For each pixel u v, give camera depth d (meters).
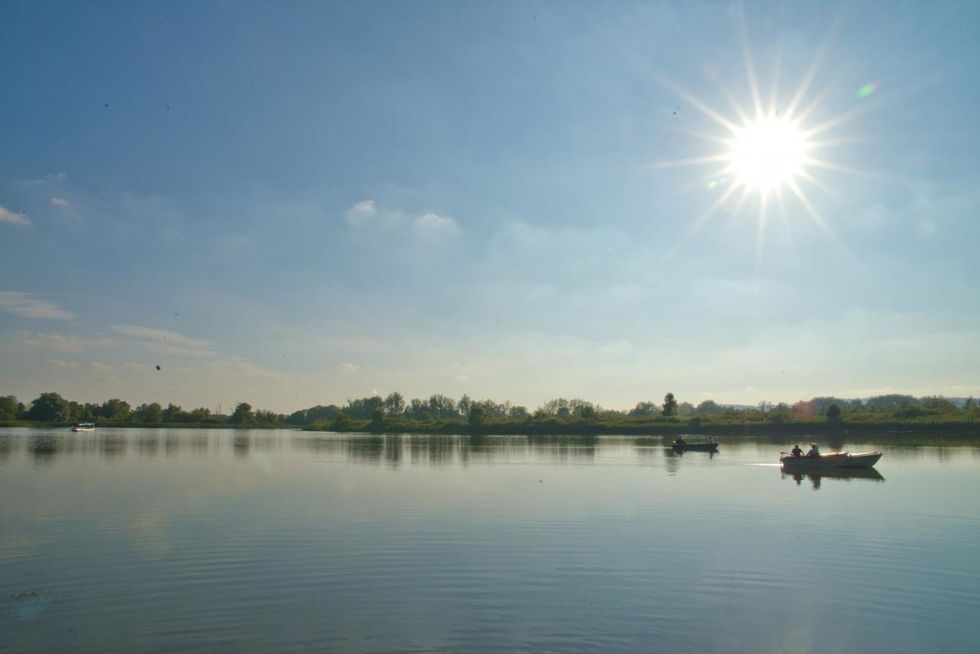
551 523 35.66
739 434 141.75
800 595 23.31
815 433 138.50
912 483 54.22
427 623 20.48
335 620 20.73
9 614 21.19
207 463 72.25
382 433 184.50
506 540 31.42
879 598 22.98
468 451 96.00
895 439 118.50
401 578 25.17
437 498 44.78
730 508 40.69
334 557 28.25
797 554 28.95
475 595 23.17
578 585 24.41
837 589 23.98
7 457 78.12
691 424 151.25
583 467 68.81
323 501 43.31
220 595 23.06
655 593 23.45
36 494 46.09
